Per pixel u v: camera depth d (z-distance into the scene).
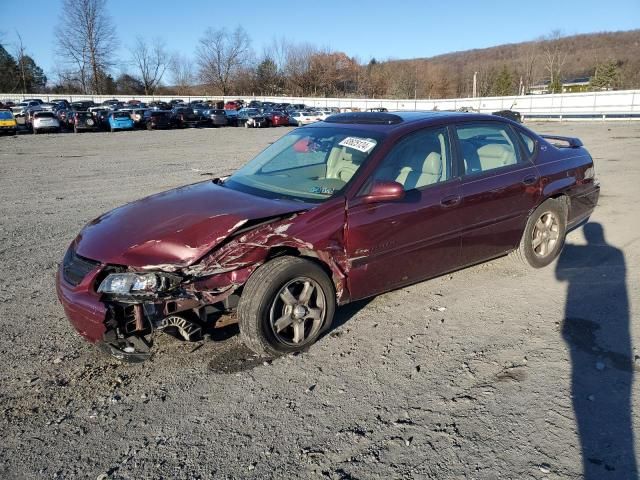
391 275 3.91
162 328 3.14
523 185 4.65
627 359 3.39
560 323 3.94
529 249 4.91
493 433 2.71
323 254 3.53
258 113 40.41
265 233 3.32
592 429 2.71
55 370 3.42
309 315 3.54
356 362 3.45
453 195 4.15
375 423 2.82
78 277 3.29
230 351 3.63
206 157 16.70
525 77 88.44
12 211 8.40
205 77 90.75
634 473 2.40
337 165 4.01
